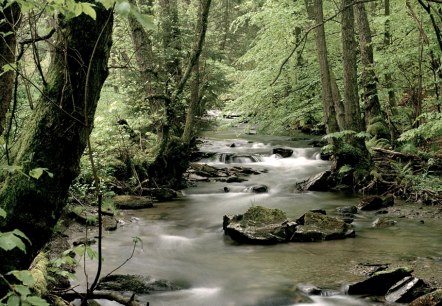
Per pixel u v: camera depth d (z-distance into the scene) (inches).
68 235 293.9
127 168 441.7
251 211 326.6
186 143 490.3
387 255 268.1
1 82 157.1
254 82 645.9
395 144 532.1
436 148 479.5
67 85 121.3
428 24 483.5
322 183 469.1
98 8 119.8
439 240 297.7
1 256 113.7
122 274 234.8
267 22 629.9
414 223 341.7
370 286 214.7
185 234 324.8
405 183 427.5
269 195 454.0
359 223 346.6
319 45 486.6
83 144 126.4
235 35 1328.7
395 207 389.4
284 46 645.3
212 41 746.8
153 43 618.2
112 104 471.5
